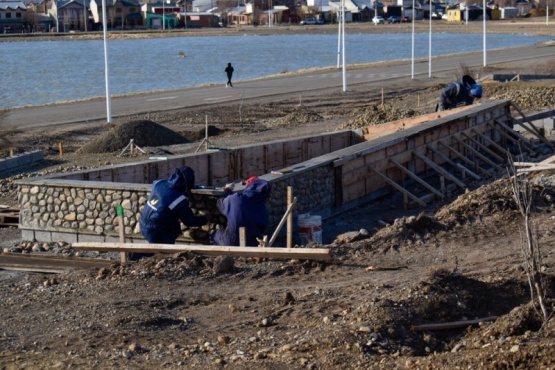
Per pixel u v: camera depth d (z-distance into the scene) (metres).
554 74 55.94
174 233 16.22
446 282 11.60
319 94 50.72
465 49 101.00
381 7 181.25
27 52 111.00
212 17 177.88
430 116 27.50
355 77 61.62
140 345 10.66
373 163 21.80
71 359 10.16
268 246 15.40
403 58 88.50
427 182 23.92
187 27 175.75
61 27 164.75
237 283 13.45
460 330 10.59
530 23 156.75
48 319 11.95
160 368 9.75
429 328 10.46
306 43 123.56
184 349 10.43
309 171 19.25
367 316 10.60
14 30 161.75
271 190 17.61
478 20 171.12
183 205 16.03
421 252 14.92
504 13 177.75
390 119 34.31
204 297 12.70
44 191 17.91
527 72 59.78
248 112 42.78
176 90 55.84
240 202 15.94
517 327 9.92
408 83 56.06
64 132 36.22
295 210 18.41
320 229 17.58
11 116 42.09
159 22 171.75
